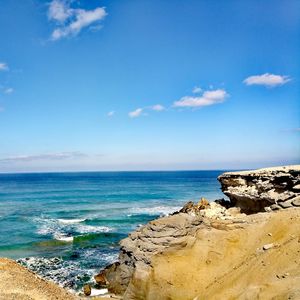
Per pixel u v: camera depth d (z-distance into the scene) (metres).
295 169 20.69
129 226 42.72
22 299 15.92
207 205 27.67
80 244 33.88
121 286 20.52
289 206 19.84
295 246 15.20
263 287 12.83
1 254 30.53
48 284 19.80
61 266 27.09
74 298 18.89
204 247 18.75
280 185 21.08
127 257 20.64
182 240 18.86
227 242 18.77
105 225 43.41
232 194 24.25
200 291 16.48
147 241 19.34
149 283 17.86
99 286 22.30
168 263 18.23
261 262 15.58
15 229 41.09
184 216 20.09
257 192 22.31
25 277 19.39
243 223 19.84
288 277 12.93
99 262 28.03
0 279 18.05
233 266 17.17
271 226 18.53
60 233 38.78
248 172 23.94
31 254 30.53
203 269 17.70
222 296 14.65
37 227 42.28
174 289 17.06
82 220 46.59
